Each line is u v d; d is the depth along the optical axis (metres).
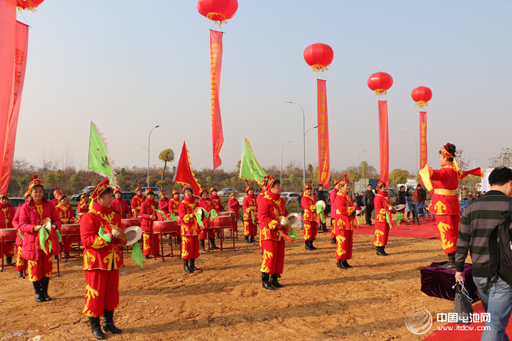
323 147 20.12
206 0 14.14
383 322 5.23
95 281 4.82
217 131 15.05
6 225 10.38
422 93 26.83
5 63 11.30
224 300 6.54
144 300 6.63
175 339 4.81
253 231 14.03
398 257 10.16
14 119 12.68
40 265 6.58
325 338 4.73
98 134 13.23
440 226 7.57
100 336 4.85
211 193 14.86
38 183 6.80
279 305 6.17
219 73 15.17
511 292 3.30
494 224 3.40
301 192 19.27
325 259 10.22
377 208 10.55
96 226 4.87
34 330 5.21
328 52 19.02
